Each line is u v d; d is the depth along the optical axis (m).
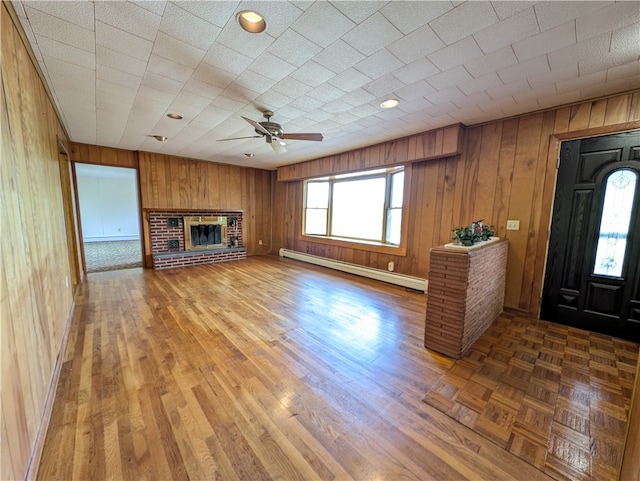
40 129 2.14
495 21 1.58
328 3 1.45
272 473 1.28
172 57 1.98
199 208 5.94
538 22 1.58
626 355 2.32
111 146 4.79
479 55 1.92
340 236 5.78
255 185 6.96
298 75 2.22
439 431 1.53
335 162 5.12
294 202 6.59
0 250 1.10
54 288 2.18
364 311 3.30
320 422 1.58
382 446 1.43
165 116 3.21
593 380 1.98
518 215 3.13
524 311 3.16
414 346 2.47
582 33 1.67
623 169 2.53
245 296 3.77
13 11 1.48
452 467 1.32
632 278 2.54
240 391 1.83
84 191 9.16
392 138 4.02
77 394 1.76
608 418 1.63
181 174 5.65
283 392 1.83
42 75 2.21
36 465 1.25
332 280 4.70
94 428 1.49
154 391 1.81
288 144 4.41
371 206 5.12
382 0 1.43
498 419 1.62
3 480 0.98
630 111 2.44
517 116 3.06
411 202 4.15
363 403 1.74
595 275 2.73
